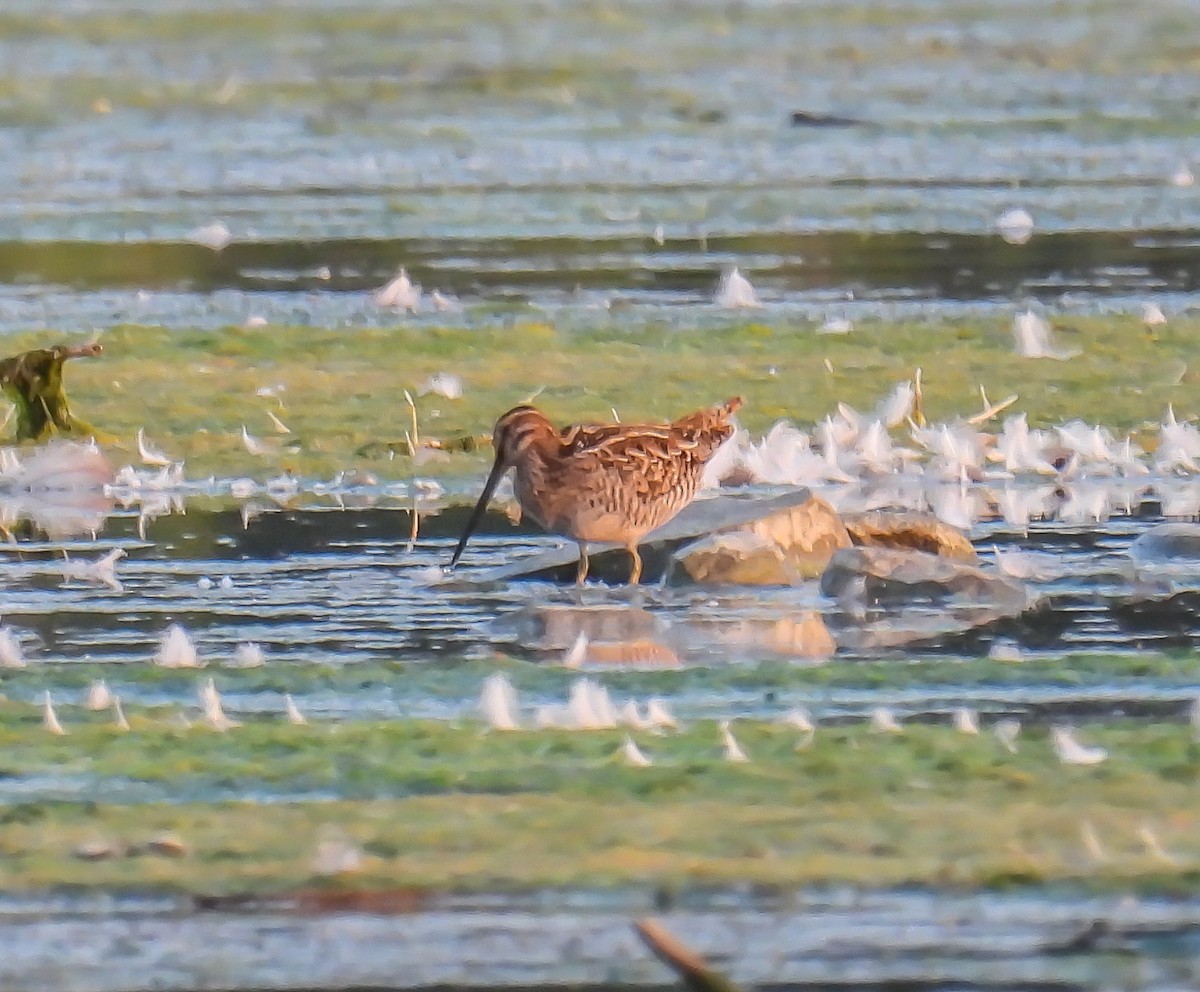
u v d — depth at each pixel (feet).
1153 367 60.75
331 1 151.43
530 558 45.14
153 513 49.52
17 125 104.32
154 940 26.94
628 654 39.09
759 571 43.65
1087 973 25.88
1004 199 87.10
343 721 34.68
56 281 73.82
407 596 42.93
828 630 40.52
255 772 32.24
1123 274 73.51
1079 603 41.93
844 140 100.68
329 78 117.08
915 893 27.99
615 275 73.97
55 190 89.86
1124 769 32.04
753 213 84.69
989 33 135.54
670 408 56.80
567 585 44.04
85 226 82.89
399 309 69.00
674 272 74.49
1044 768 32.12
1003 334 64.90
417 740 33.50
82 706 35.32
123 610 41.81
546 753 32.91
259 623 40.91
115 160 96.22
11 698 35.86
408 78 117.50
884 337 64.69
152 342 65.00
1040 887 28.12
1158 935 26.89
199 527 48.32
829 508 45.39
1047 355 62.23
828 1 152.76
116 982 25.85
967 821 30.14
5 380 55.57
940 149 98.43
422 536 47.55
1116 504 49.47
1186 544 45.34
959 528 47.44
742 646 39.58
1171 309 68.03
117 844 29.60
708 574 43.55
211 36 133.28
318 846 29.40
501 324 66.85
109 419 56.80
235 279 73.92
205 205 86.84
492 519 49.01
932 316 67.41
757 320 67.05
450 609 42.06
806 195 87.92
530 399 57.93
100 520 48.93
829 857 29.01
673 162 95.50
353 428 55.72
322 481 52.01
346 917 27.55
